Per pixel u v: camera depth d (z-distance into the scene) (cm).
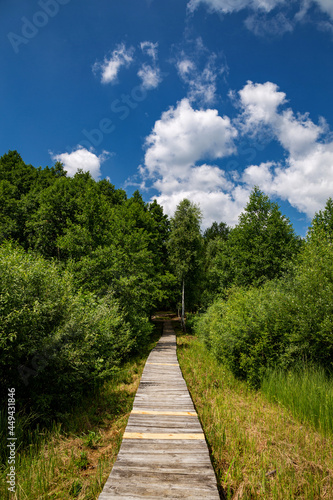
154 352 1220
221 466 361
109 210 2270
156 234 2925
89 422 485
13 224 2144
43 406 454
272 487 312
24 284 466
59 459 367
